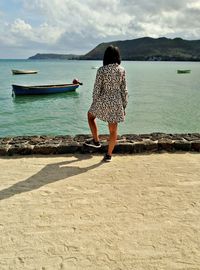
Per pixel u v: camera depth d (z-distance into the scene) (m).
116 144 6.15
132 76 68.00
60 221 3.67
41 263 2.95
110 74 5.26
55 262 2.96
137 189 4.52
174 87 42.78
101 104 5.39
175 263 2.94
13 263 2.96
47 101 29.25
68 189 4.53
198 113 22.73
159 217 3.75
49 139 6.67
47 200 4.20
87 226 3.57
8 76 68.50
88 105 27.41
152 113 22.70
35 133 17.81
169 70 102.62
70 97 32.06
